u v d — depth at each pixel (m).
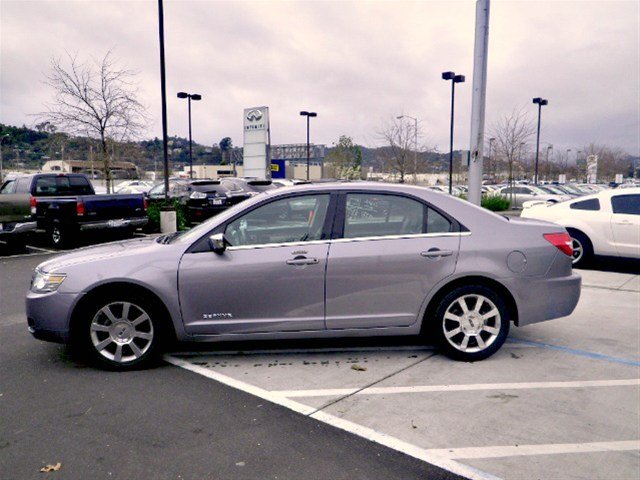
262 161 25.62
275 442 3.29
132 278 4.40
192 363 4.72
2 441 3.31
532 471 2.96
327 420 3.59
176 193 19.00
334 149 52.31
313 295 4.50
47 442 3.30
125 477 2.91
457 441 3.30
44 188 13.38
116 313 4.53
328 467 3.01
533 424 3.52
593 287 7.97
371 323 4.58
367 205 4.63
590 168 38.41
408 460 3.08
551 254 4.68
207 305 4.50
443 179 61.56
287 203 4.62
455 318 4.64
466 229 4.63
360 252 4.50
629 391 4.05
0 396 4.00
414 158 34.41
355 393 4.04
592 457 3.10
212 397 3.97
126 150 23.20
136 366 4.56
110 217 12.44
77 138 19.70
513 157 32.16
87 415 3.68
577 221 9.66
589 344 5.20
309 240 4.55
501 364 4.64
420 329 4.65
